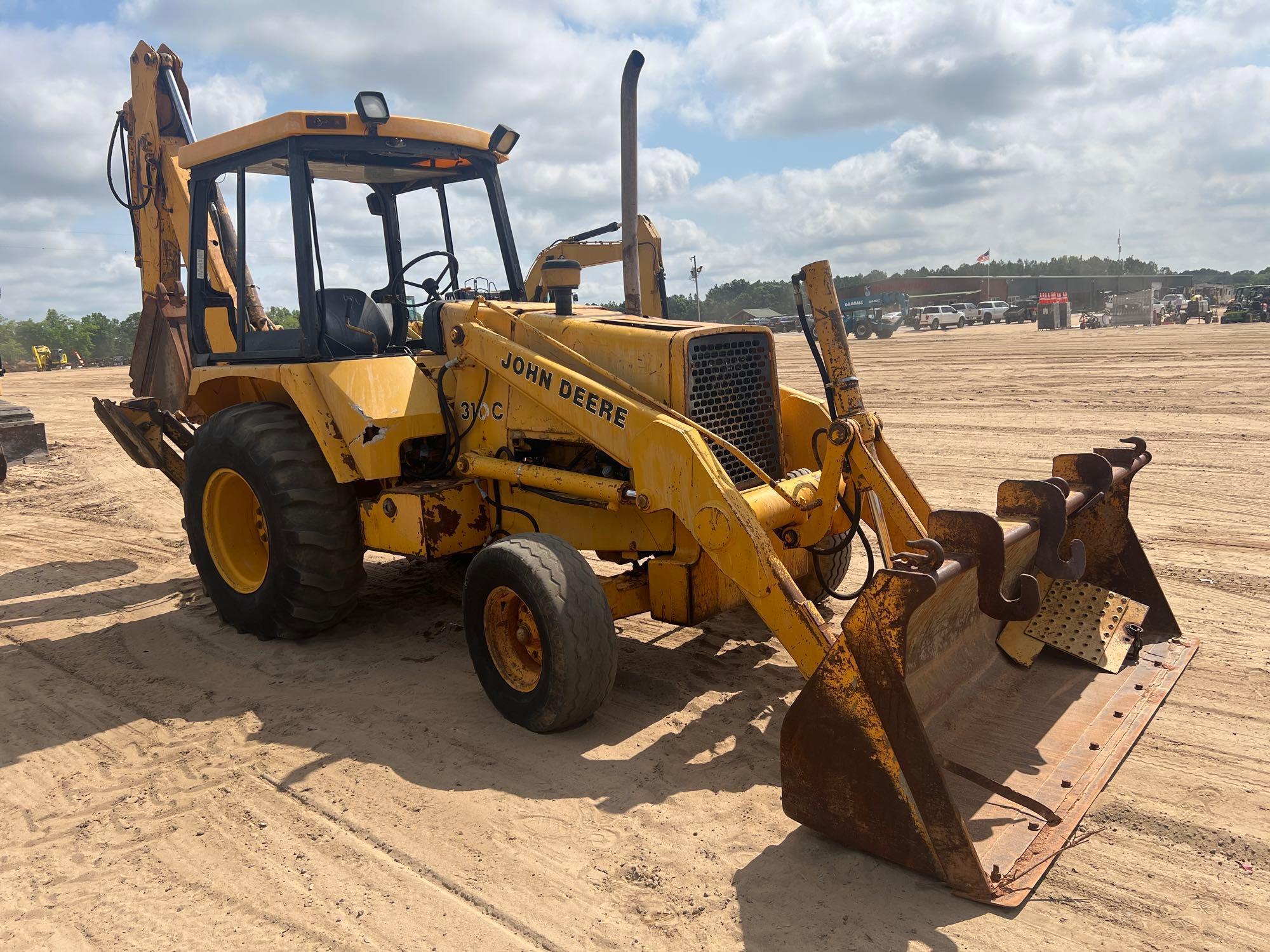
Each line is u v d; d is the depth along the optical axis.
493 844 3.27
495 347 4.66
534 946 2.74
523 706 4.03
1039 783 3.18
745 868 3.05
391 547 5.01
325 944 2.79
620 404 4.10
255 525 5.75
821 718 2.98
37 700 4.74
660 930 2.78
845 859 3.06
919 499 4.14
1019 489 3.38
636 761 3.80
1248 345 21.62
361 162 5.47
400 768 3.85
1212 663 4.43
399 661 5.07
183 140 6.92
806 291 4.17
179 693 4.75
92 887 3.14
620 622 5.52
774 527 4.11
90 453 13.62
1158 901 2.79
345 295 5.52
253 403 5.46
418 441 5.18
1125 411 12.73
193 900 3.04
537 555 3.91
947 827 2.77
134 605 6.31
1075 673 4.00
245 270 5.59
